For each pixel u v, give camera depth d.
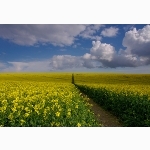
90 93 22.97
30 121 8.57
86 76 48.72
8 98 12.57
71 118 8.98
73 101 12.42
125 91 17.42
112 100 15.77
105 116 14.71
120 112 13.94
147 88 22.41
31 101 11.45
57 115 8.58
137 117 11.84
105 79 45.34
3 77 47.59
